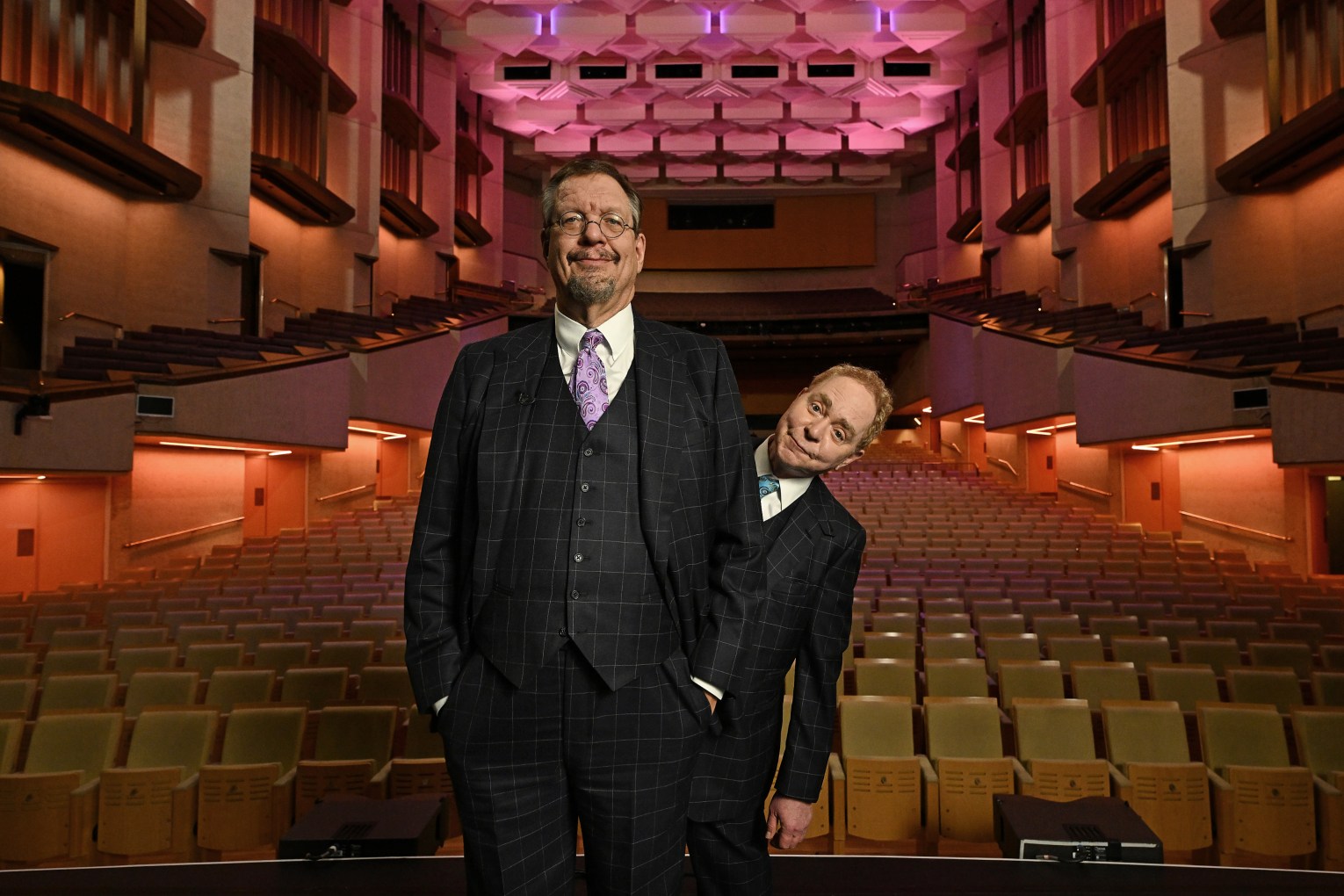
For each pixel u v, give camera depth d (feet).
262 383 28.30
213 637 15.31
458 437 3.48
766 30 44.68
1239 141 29.60
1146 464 34.53
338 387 32.37
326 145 36.27
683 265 67.56
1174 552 25.43
